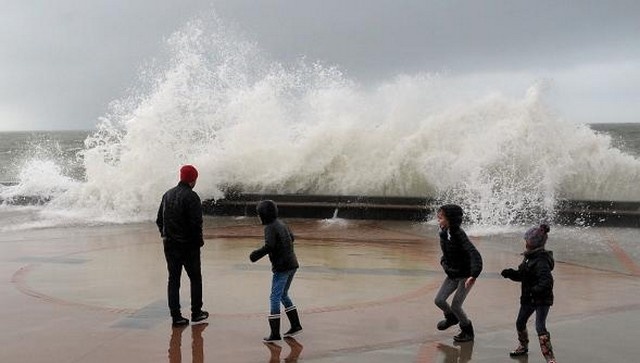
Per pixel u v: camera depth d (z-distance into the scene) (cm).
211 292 799
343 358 545
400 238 1252
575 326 629
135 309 720
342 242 1204
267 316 687
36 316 690
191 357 554
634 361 527
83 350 575
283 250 600
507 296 760
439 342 586
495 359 538
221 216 1641
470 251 570
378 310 704
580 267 948
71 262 1007
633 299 743
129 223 1508
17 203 1814
